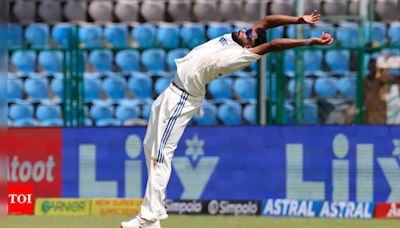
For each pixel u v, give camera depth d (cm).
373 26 4550
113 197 3412
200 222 3100
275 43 2253
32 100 4503
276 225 3008
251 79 4416
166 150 2414
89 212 3403
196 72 2330
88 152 3419
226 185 3372
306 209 3338
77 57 3688
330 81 4222
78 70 3688
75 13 5156
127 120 4350
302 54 3662
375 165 3322
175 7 5188
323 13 4944
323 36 2223
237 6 5178
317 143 3344
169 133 2397
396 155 3316
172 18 5184
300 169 3350
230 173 3369
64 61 3684
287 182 3356
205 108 4334
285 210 3347
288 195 3359
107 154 3409
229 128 3372
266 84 3584
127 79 4503
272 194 3359
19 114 4491
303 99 3678
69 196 3422
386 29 4656
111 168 3409
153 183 2416
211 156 3378
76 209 3406
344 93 4194
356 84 3647
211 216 3328
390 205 3309
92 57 4641
